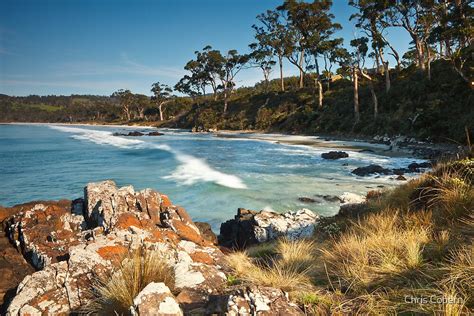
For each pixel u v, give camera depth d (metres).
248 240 8.88
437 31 31.36
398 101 38.97
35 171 21.52
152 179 18.05
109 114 144.25
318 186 15.64
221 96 94.25
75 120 150.50
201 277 3.97
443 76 35.44
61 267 3.98
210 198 13.98
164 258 3.88
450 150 23.36
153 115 116.56
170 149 33.28
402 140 31.27
